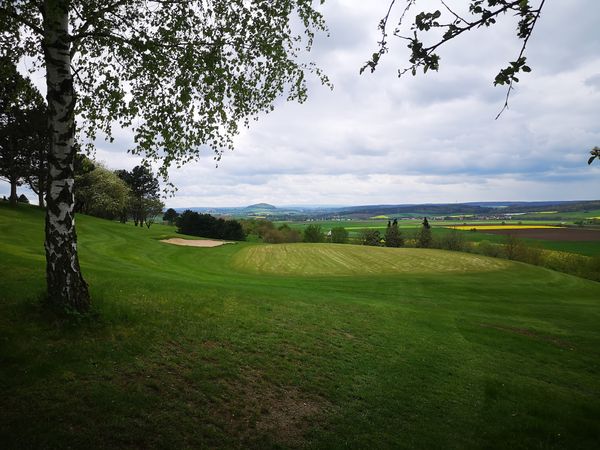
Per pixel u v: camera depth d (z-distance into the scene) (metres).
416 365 12.36
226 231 121.44
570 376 14.13
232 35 10.30
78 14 9.34
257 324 13.42
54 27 8.41
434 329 18.20
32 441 5.40
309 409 8.27
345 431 7.59
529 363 14.98
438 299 30.45
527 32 3.55
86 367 7.79
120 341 9.35
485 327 20.50
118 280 16.11
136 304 12.74
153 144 10.25
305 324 14.80
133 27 9.80
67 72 8.80
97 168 74.81
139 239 56.09
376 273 49.09
